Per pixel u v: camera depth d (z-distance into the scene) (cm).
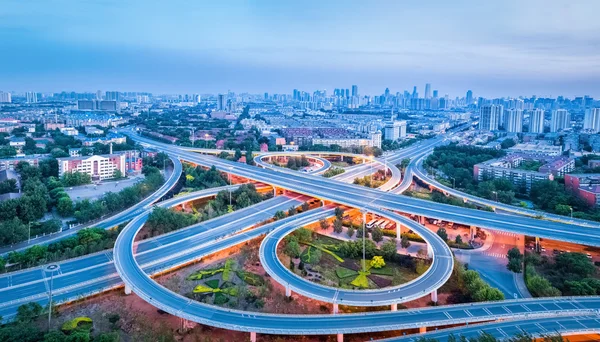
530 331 17750
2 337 16100
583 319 18750
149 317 19975
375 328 18025
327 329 17938
